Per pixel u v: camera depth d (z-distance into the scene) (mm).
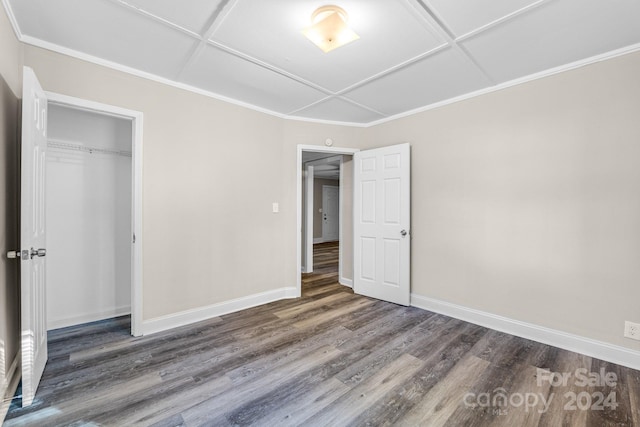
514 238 2666
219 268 3096
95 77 2322
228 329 2736
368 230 3789
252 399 1747
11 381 1771
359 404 1714
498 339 2555
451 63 2385
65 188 2791
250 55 2291
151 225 2629
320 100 3199
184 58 2346
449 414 1636
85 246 2896
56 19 1855
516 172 2652
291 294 3742
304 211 5336
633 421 1584
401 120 3566
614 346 2182
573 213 2363
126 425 1529
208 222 3002
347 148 3934
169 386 1859
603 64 2227
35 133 1781
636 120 2104
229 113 3143
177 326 2785
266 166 3498
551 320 2463
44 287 2010
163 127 2686
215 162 3045
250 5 1720
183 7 1743
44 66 2107
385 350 2352
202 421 1565
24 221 1602
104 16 1826
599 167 2248
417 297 3387
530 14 1779
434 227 3242
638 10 1728
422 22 1866
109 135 3029
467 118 2975
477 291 2906
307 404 1710
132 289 2572
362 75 2605
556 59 2312
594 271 2271
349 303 3518
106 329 2717
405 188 3422
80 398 1729
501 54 2242
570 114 2371
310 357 2236
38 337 1851
